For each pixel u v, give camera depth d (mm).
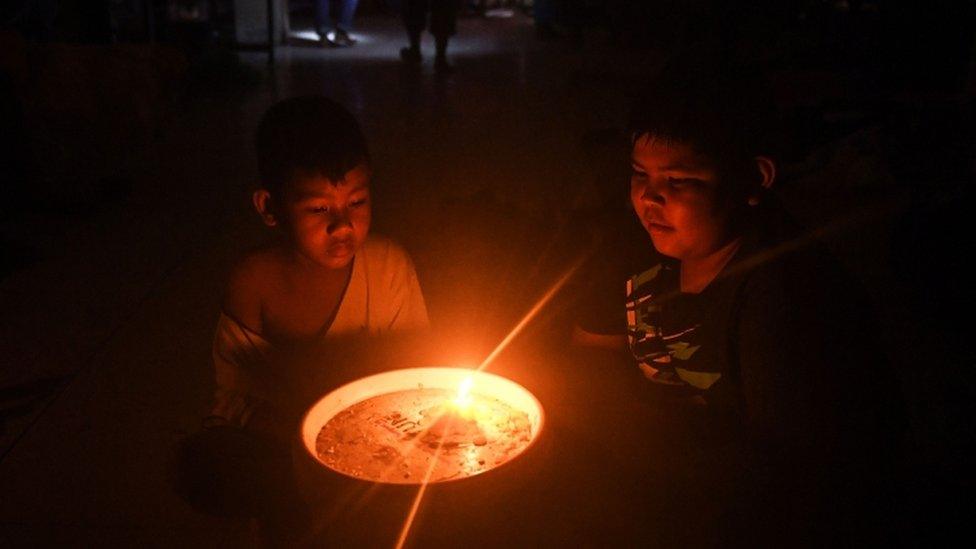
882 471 1388
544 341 2389
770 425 1384
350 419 1398
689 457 1490
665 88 1350
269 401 1744
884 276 3320
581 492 1489
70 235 4090
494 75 8695
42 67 4363
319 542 1204
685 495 1471
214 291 3443
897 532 1452
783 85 6582
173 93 5270
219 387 1799
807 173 4625
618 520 1455
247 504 1561
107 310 3273
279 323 1865
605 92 7715
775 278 1381
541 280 2803
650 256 1710
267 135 1652
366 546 1170
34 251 3834
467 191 4664
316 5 10570
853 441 1344
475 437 1312
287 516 1566
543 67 9234
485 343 2402
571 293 2617
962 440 2236
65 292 3432
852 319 1381
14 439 2432
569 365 1789
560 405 1666
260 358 1781
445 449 1282
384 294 1896
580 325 1851
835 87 6527
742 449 1432
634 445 1568
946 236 3135
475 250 3105
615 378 1760
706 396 1561
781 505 1396
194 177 5059
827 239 3756
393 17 14008
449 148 5699
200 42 8594
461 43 11258
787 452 1369
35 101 4293
